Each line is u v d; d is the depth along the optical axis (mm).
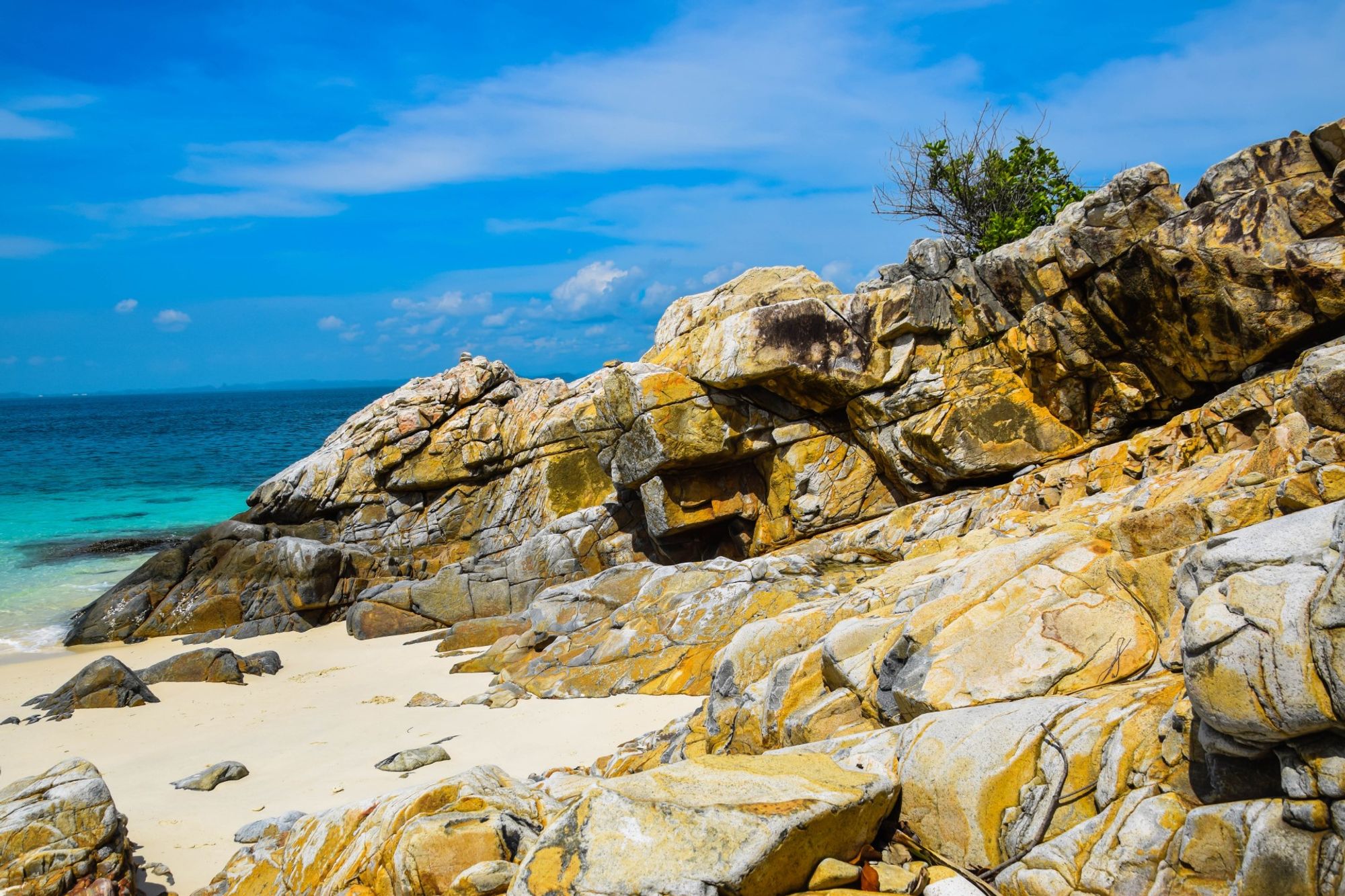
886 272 19109
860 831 5367
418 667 18125
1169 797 4750
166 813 10688
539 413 25703
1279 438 9453
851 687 7664
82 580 27688
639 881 4691
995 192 23219
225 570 23484
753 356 18188
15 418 141625
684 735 9906
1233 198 13773
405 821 6492
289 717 15000
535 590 22359
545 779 9031
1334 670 3920
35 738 14414
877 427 18859
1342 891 3848
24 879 8430
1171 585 6492
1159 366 15609
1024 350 17234
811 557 17141
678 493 20422
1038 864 4938
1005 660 6527
